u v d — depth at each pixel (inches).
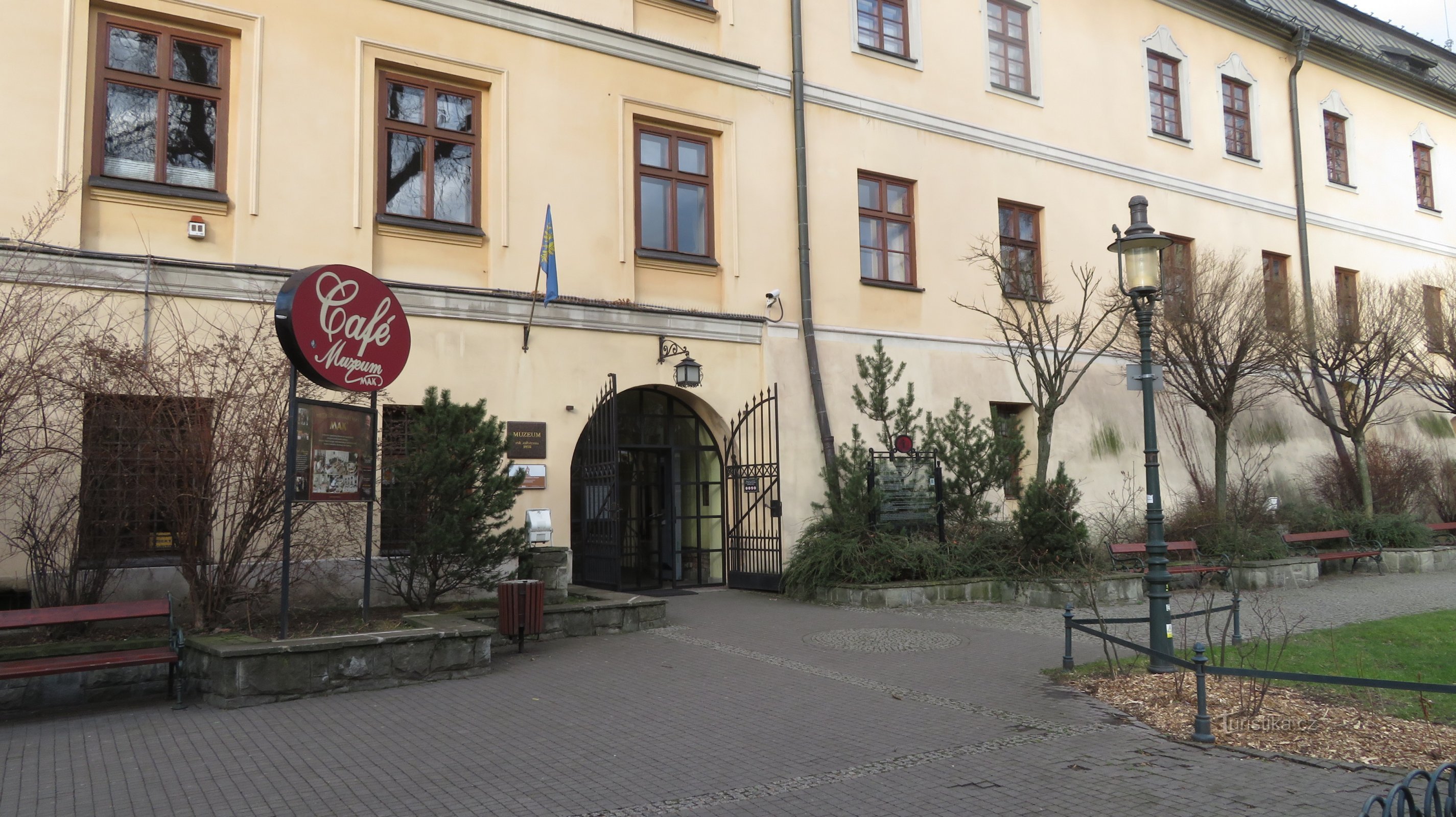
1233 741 248.4
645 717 270.2
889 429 589.9
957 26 673.0
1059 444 674.2
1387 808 149.9
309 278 305.4
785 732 257.1
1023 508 522.0
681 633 403.5
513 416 467.8
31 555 326.6
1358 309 762.8
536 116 492.7
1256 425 794.2
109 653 286.4
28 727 258.4
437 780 215.2
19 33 368.5
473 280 468.8
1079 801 204.8
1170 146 788.0
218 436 327.3
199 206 403.2
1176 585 565.9
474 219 477.4
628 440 541.6
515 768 223.9
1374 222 953.5
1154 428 328.2
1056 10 727.7
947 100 660.1
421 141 465.4
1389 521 700.0
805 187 582.6
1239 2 834.8
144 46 402.0
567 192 498.9
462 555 372.5
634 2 534.6
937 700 291.4
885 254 625.3
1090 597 452.8
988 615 453.4
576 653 361.4
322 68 434.6
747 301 559.8
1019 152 692.7
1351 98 951.0
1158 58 800.3
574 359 490.9
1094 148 737.0
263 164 416.2
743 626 422.9
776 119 583.8
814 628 417.4
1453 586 580.1
